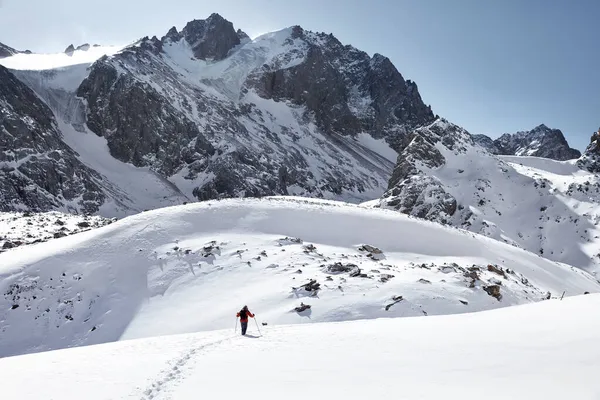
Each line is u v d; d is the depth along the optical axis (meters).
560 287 55.84
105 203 120.25
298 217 54.69
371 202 116.38
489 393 9.34
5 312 35.12
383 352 14.05
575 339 12.68
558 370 10.28
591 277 72.31
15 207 96.81
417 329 17.64
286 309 31.08
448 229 61.19
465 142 126.38
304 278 36.62
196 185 148.25
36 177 107.88
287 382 11.34
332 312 30.06
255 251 43.88
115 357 15.70
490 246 60.91
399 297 31.86
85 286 38.47
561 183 107.06
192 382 11.90
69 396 11.34
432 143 121.12
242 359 14.30
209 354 15.41
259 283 36.97
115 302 36.59
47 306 36.16
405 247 52.03
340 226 54.19
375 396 9.83
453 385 10.15
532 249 91.75
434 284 35.53
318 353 14.55
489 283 38.41
